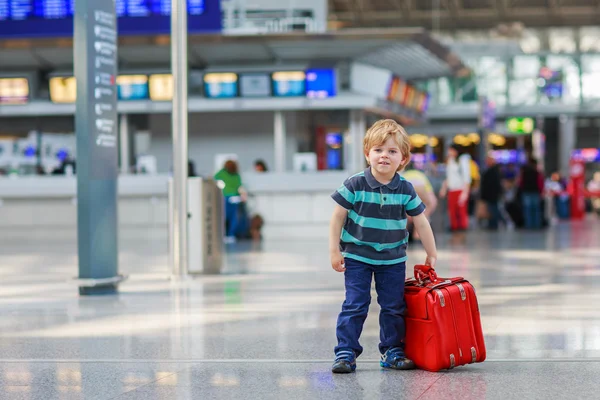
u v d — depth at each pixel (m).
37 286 11.28
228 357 6.41
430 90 47.69
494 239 19.94
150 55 22.22
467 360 5.74
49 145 23.83
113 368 6.07
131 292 10.47
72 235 21.64
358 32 20.70
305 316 8.36
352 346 5.78
